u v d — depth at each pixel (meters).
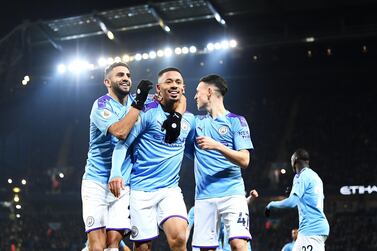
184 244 5.64
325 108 37.75
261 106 39.00
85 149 37.34
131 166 5.83
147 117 5.66
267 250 27.61
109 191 5.82
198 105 6.55
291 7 23.52
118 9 23.06
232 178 6.34
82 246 29.70
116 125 5.42
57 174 34.44
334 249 27.34
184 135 5.91
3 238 31.03
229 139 6.33
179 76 5.83
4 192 33.41
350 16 24.95
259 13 23.80
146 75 25.81
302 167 7.92
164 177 5.76
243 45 24.28
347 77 36.34
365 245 26.84
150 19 23.88
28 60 25.30
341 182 30.52
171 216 5.65
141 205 5.70
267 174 33.00
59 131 38.34
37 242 30.58
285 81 36.78
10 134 36.59
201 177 6.45
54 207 33.69
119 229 5.77
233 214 6.21
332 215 28.95
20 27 24.38
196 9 22.98
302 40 23.84
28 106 31.95
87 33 25.25
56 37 25.38
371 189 29.14
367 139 34.12
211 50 24.48
